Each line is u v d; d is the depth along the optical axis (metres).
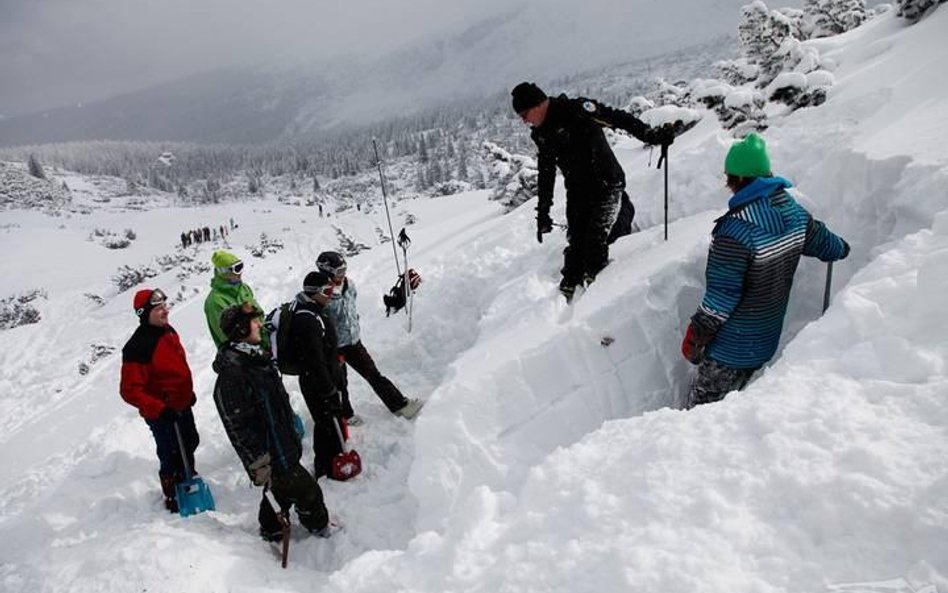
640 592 1.50
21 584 2.94
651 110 8.84
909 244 2.54
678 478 1.83
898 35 7.58
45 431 8.36
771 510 1.61
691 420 2.11
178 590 2.67
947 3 7.73
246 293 4.49
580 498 1.97
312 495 3.37
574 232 4.02
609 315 3.52
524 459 3.18
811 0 11.80
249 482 4.33
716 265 2.74
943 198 2.81
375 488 4.02
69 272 37.59
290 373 4.02
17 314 26.02
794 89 6.06
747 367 2.91
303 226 43.50
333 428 4.12
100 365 15.17
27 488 5.05
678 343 3.56
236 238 42.44
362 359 4.80
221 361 3.19
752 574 1.46
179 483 3.92
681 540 1.60
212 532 3.42
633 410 3.42
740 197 2.75
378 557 2.36
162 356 3.89
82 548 3.16
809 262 3.49
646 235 4.66
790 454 1.73
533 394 3.35
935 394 1.75
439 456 3.20
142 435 5.11
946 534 1.33
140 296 3.89
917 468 1.53
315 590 2.89
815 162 4.29
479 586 1.85
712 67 11.84
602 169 3.84
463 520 2.27
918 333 2.04
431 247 12.20
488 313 4.68
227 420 3.16
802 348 2.28
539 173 4.01
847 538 1.46
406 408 4.88
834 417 1.80
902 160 3.22
